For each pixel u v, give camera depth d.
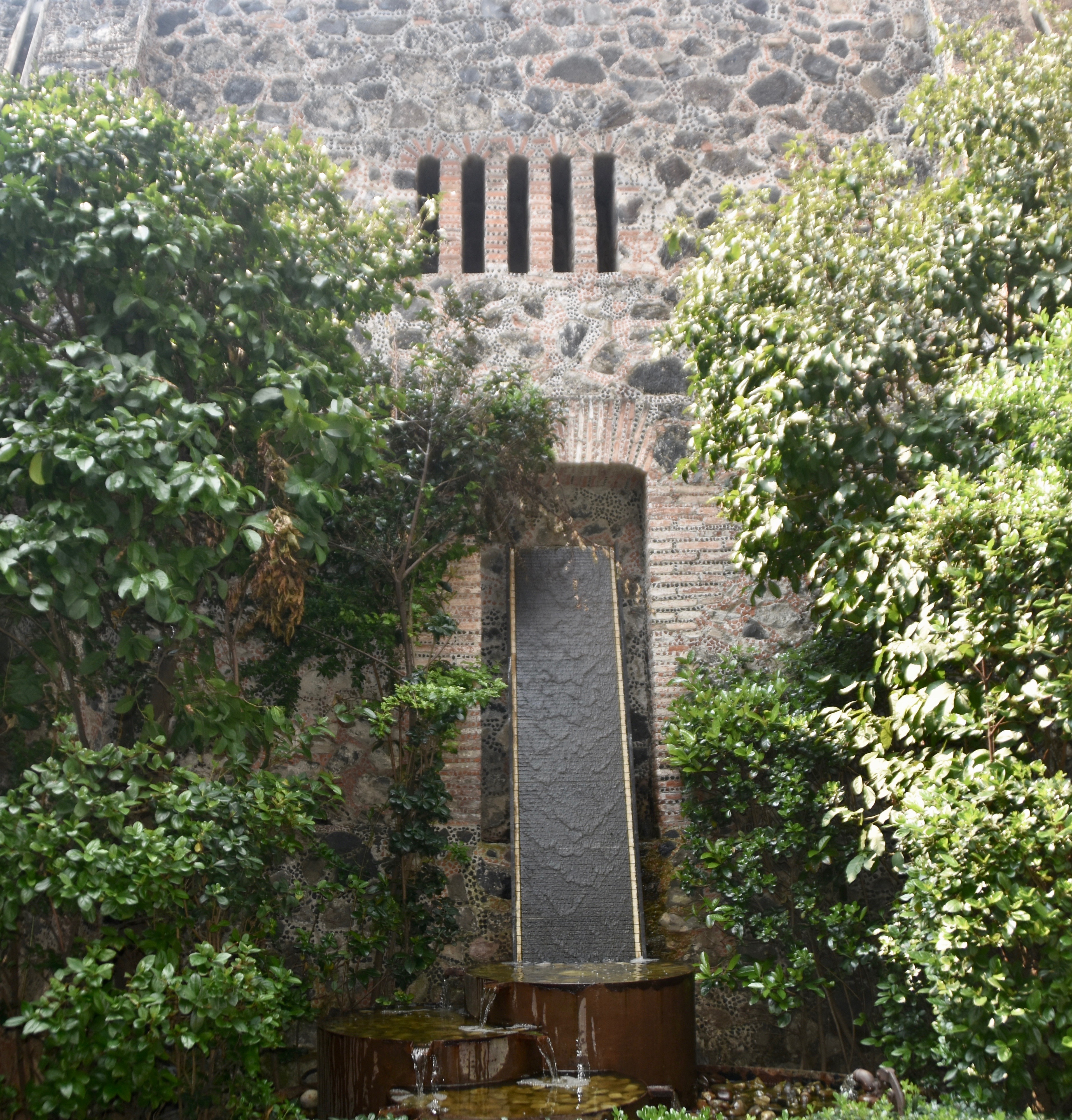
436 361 6.62
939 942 3.47
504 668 7.08
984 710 3.73
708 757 5.89
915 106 5.42
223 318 4.47
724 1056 5.99
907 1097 3.81
